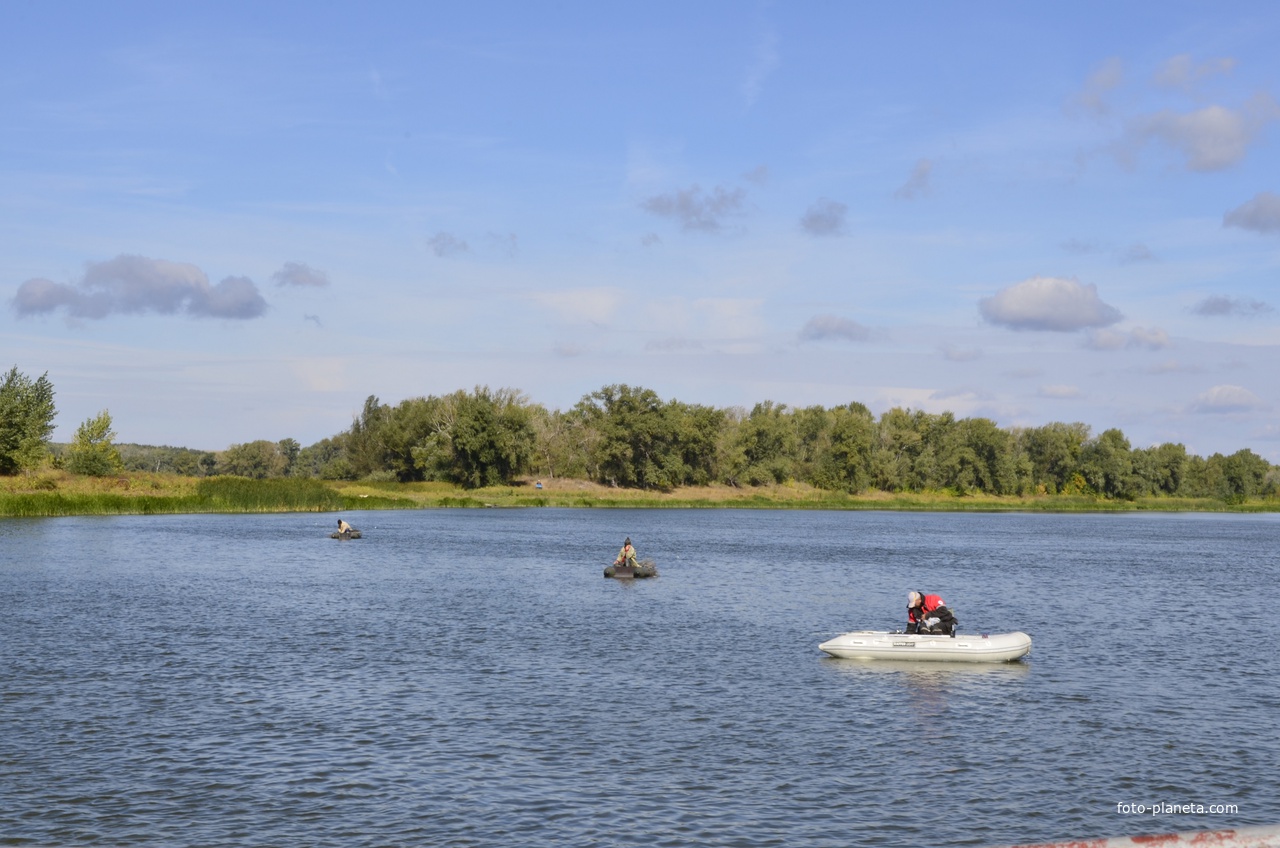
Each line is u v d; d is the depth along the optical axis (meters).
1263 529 147.12
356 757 22.69
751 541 98.19
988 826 19.08
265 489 132.75
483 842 18.06
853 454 197.38
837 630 41.66
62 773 21.36
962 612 49.09
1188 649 38.31
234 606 46.31
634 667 33.19
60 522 102.50
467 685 30.08
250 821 18.88
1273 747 24.39
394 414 193.62
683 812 19.58
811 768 22.39
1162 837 8.62
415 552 78.06
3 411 116.50
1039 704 28.67
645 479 187.12
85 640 36.66
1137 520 176.75
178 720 25.59
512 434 173.50
